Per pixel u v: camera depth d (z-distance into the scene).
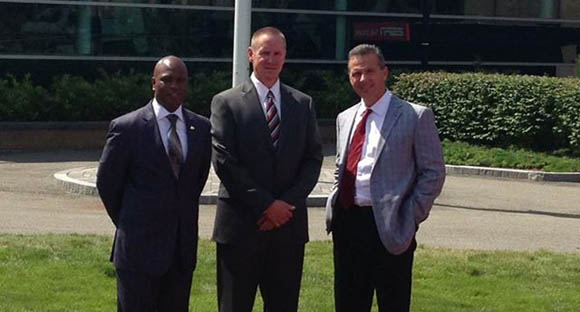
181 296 6.28
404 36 25.03
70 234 10.70
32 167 17.66
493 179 17.75
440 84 20.38
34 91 20.86
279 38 6.45
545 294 8.75
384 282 6.57
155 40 23.11
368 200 6.49
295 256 6.57
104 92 21.36
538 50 27.06
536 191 16.34
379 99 6.54
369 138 6.52
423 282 8.98
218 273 6.63
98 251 9.57
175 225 6.18
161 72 6.14
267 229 6.38
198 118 6.30
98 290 8.37
